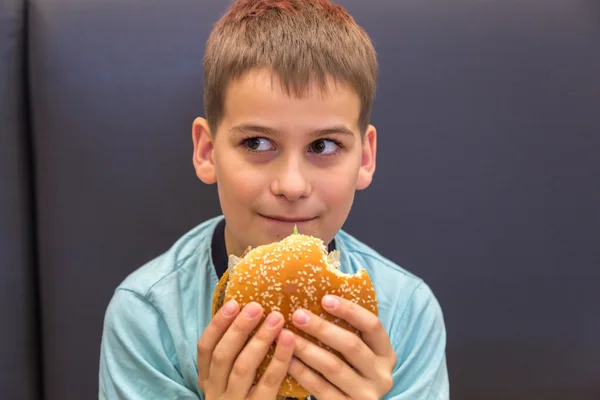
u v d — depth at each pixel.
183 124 1.00
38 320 1.03
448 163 1.03
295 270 0.58
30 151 0.99
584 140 1.04
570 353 1.08
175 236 1.02
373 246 1.05
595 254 1.06
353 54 0.70
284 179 0.63
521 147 1.04
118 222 1.00
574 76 1.03
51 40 0.96
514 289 1.06
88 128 0.98
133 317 0.79
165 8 0.98
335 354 0.61
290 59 0.63
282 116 0.63
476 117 1.03
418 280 0.90
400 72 1.01
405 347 0.83
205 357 0.62
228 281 0.62
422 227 1.05
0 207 0.95
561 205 1.05
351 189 0.70
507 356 1.08
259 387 0.58
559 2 1.03
